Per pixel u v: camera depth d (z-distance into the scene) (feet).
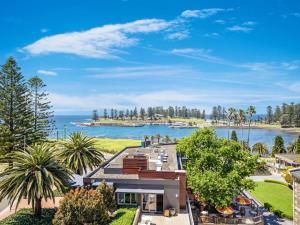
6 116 194.18
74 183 122.52
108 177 115.85
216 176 120.26
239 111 402.31
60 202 85.35
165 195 110.63
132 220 94.79
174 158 157.48
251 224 118.93
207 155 125.39
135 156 143.64
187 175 125.49
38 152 96.84
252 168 132.36
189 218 103.50
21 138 197.88
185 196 113.60
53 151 102.73
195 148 132.57
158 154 163.73
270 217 138.62
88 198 87.25
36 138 208.44
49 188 91.86
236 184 122.21
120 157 155.53
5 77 193.26
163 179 111.75
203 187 116.67
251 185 124.26
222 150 128.67
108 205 96.58
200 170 129.18
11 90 193.36
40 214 99.04
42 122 231.50
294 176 117.19
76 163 128.67
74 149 133.18
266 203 151.43
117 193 110.73
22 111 198.90
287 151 330.54
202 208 133.18
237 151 134.62
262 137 641.81
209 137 133.08
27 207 109.91
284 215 137.59
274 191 180.86
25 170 92.68
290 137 638.12
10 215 99.96
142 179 111.04
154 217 106.32
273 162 277.44
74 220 83.56
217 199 116.78
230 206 135.54
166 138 367.66
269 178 217.77
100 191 96.63
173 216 107.14
